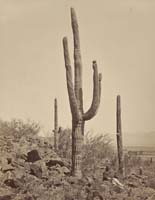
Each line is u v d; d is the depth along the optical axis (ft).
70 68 53.72
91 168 63.16
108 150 80.94
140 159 83.35
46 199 44.52
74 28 54.65
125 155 80.64
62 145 74.49
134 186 59.06
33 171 51.37
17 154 56.85
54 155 62.39
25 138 70.69
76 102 53.93
